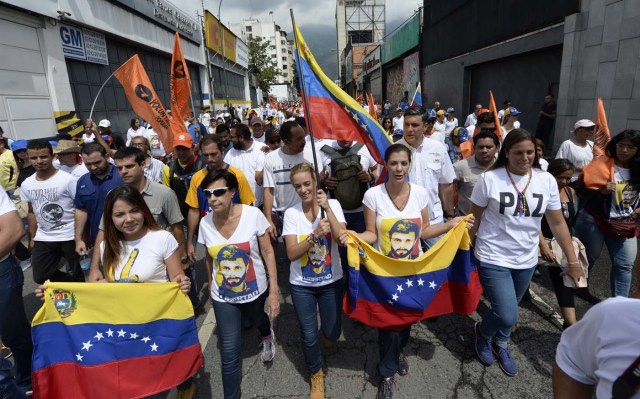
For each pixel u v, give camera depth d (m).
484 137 3.84
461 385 3.01
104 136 8.55
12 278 2.91
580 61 9.53
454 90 18.22
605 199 3.63
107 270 2.69
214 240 2.80
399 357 3.11
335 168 3.90
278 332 3.85
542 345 3.44
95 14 13.09
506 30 13.22
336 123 3.58
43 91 10.87
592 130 4.89
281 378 3.19
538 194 2.85
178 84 6.27
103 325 2.53
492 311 3.02
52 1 10.88
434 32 20.55
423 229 3.13
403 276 2.87
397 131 6.74
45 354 2.42
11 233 2.73
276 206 4.35
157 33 18.66
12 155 6.96
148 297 2.54
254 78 52.31
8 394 1.91
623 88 8.23
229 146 6.24
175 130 6.08
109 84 14.89
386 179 3.76
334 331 3.04
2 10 9.44
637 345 1.04
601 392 1.08
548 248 3.45
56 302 2.48
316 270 2.87
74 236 4.04
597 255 3.88
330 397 2.95
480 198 2.99
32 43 10.48
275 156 4.19
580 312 3.94
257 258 2.90
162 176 5.14
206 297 4.69
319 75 3.51
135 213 2.56
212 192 2.62
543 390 2.93
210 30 27.53
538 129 11.22
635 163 3.49
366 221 3.15
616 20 8.34
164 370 2.58
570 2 9.77
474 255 3.16
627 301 1.13
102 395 2.52
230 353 2.74
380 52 32.44
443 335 3.66
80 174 4.84
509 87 14.08
